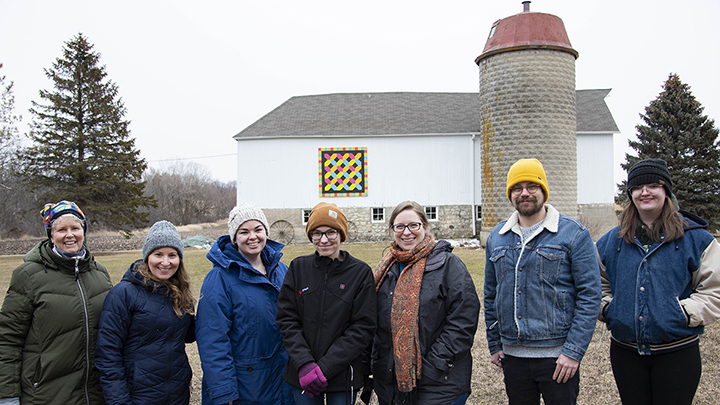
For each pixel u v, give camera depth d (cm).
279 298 291
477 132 2038
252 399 291
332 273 285
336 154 2080
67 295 278
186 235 3441
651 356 276
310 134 2073
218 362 279
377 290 303
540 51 1598
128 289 283
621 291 287
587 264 272
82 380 280
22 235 3416
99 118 2370
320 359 272
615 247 299
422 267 285
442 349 271
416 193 2075
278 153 2088
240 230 305
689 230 273
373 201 2075
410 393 274
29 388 267
